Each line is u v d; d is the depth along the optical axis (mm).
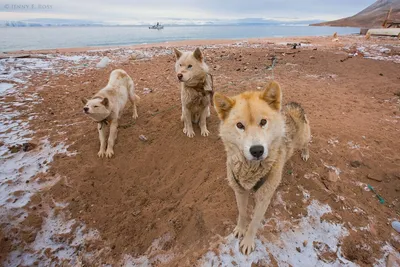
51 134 1702
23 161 1460
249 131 755
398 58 3668
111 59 3984
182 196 1300
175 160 1516
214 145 1580
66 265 1079
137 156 1546
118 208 1299
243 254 931
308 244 971
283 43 6055
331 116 1845
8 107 2033
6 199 1240
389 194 1191
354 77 2801
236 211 1110
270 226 1028
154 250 1074
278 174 872
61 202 1275
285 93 2285
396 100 2117
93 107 1367
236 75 2914
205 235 1031
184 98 1562
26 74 2951
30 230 1156
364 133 1605
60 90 2449
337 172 1298
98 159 1514
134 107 1925
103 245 1143
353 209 1100
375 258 934
